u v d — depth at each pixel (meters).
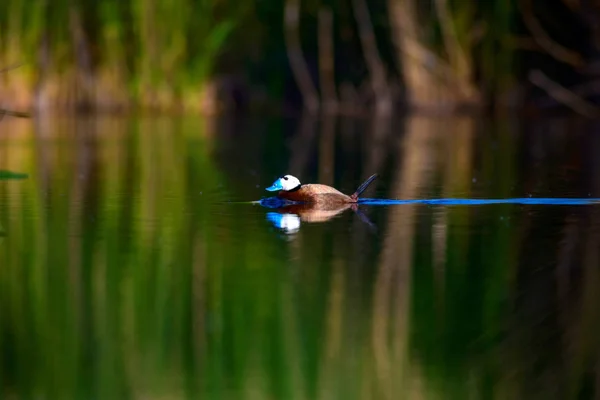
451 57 43.88
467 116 42.84
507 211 16.78
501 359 9.35
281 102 46.41
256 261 13.04
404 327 10.14
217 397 8.62
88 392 8.74
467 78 44.03
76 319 10.59
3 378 9.02
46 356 9.59
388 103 45.88
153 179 22.14
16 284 11.93
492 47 43.66
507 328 10.18
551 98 45.84
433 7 43.75
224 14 43.06
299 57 45.66
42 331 10.27
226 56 45.91
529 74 44.84
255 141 32.78
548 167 24.64
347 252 13.39
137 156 27.44
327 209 17.20
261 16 44.94
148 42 42.12
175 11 41.97
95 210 17.22
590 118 41.19
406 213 16.66
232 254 13.34
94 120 39.97
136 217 16.39
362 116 43.59
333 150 29.81
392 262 12.82
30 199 18.66
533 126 37.91
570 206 17.36
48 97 41.88
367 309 10.82
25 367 9.30
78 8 41.75
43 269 12.65
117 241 14.27
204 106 43.81
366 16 45.19
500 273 12.20
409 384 8.85
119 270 12.55
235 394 8.70
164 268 12.63
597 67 42.44
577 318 10.50
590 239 14.12
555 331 10.15
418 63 44.03
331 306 10.90
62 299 11.34
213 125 39.19
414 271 12.37
